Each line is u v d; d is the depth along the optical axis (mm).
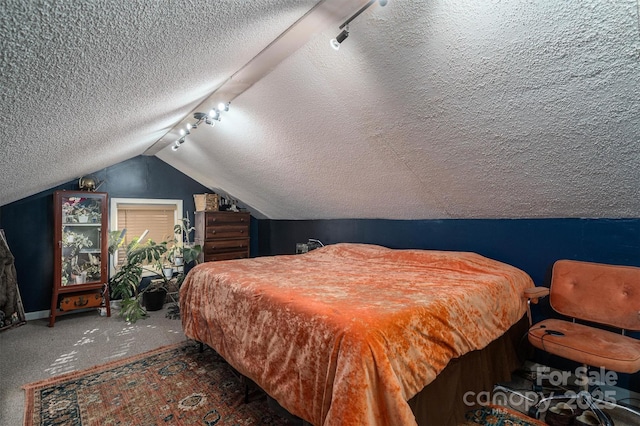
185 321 2545
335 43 1517
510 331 2121
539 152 1815
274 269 2473
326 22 1473
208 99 2445
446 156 2141
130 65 1084
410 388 1248
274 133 2746
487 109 1672
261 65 1892
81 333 3076
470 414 1783
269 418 1772
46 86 924
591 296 1979
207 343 2232
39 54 738
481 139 1887
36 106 1031
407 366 1255
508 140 1819
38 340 2893
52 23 646
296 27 1503
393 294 1647
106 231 3689
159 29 908
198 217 4664
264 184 3906
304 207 4074
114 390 2041
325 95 2047
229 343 1918
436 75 1592
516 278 2180
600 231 2117
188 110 2629
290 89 2117
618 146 1588
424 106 1808
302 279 2057
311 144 2666
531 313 2422
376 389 1134
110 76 1098
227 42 1303
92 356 2551
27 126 1172
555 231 2312
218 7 930
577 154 1730
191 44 1144
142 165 4359
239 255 4832
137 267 3951
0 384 2109
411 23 1382
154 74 1297
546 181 2006
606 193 1903
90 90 1135
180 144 3756
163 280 4113
